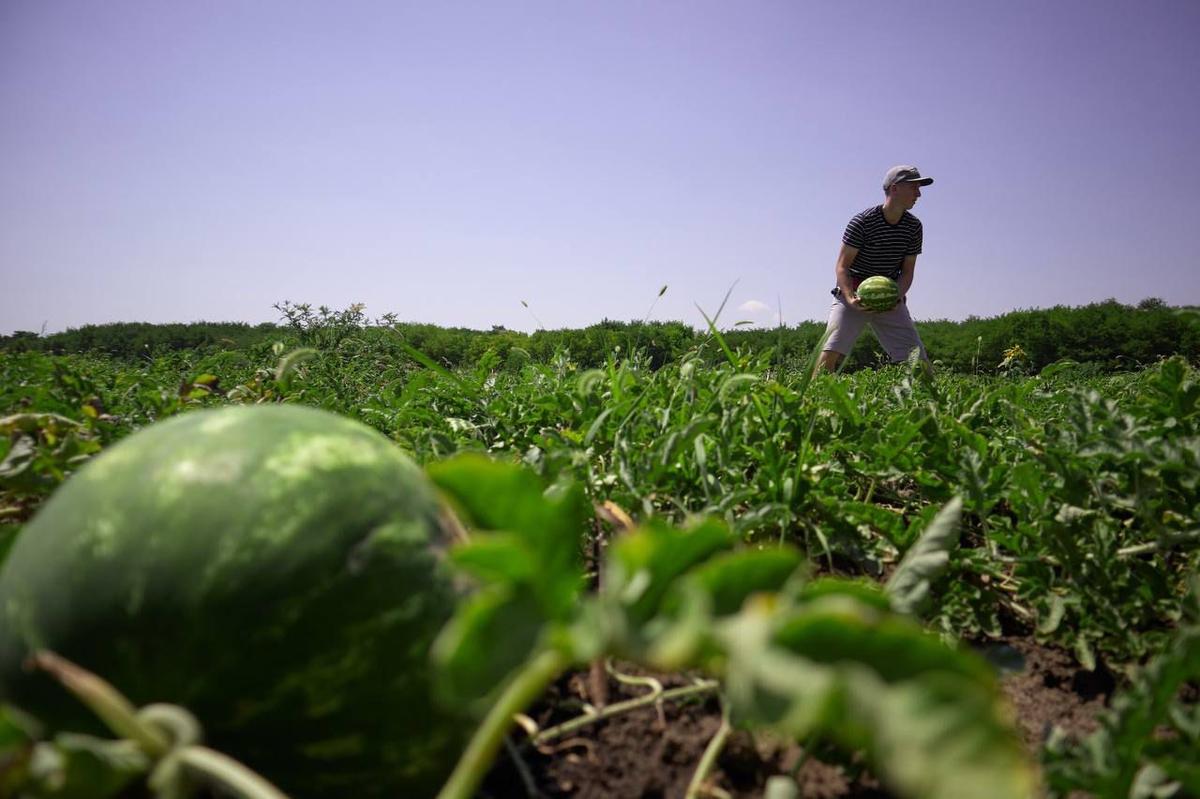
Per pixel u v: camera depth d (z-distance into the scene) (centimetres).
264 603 115
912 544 226
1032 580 209
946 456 250
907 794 60
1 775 91
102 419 296
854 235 880
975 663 70
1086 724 176
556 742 157
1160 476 214
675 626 72
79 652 116
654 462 241
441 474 90
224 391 432
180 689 115
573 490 108
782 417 293
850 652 70
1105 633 198
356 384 611
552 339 1593
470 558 77
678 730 160
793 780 140
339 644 117
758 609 74
